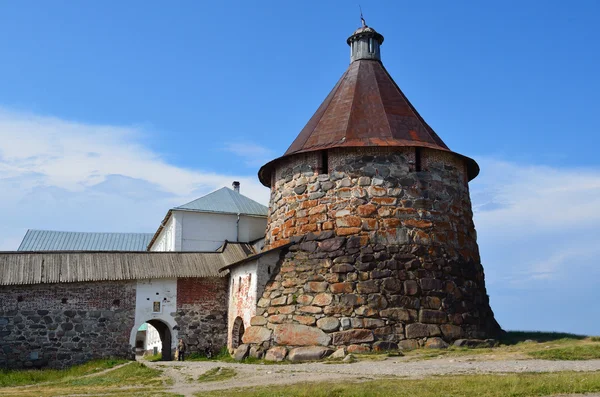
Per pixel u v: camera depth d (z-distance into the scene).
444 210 24.17
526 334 24.58
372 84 26.62
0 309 25.80
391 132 24.58
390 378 15.58
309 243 23.67
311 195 24.27
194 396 15.15
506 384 13.47
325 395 13.48
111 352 26.83
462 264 24.08
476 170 26.98
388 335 21.67
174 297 28.34
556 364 16.45
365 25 28.64
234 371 19.05
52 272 26.73
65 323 26.47
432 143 24.73
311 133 25.56
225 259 30.02
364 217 23.25
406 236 23.16
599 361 16.84
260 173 27.59
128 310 27.48
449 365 17.16
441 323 22.42
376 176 23.69
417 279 22.75
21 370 25.14
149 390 17.08
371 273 22.56
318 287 22.67
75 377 21.86
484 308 24.52
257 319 23.41
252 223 39.75
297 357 21.05
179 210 38.44
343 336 21.53
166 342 29.33
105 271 27.48
